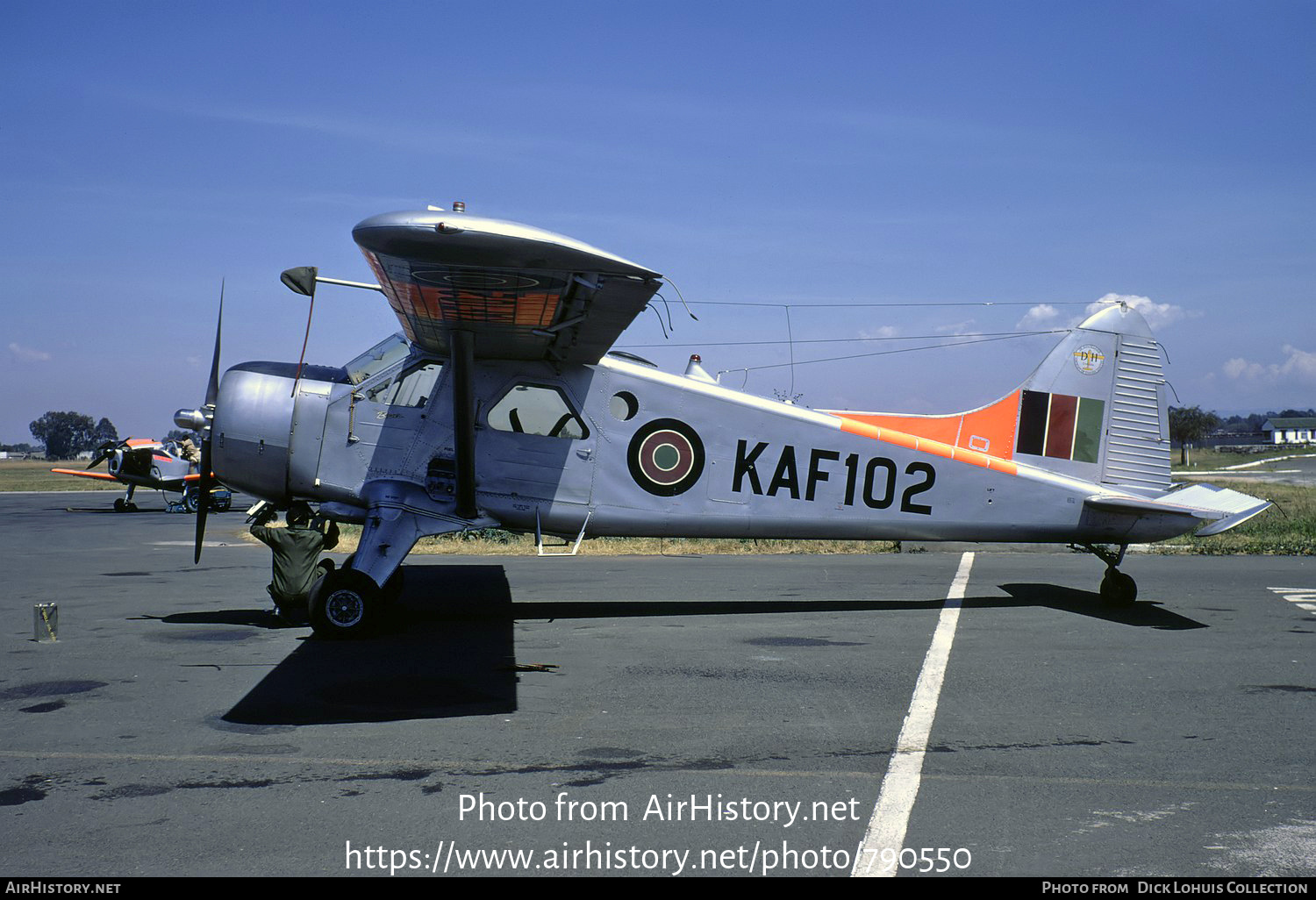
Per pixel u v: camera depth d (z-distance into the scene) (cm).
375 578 751
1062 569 1223
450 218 536
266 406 825
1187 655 696
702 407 877
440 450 829
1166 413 960
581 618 845
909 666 659
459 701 563
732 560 1328
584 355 817
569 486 855
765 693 584
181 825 377
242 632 773
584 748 475
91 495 3738
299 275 746
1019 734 500
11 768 439
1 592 994
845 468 897
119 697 566
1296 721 527
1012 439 935
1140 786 425
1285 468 6850
